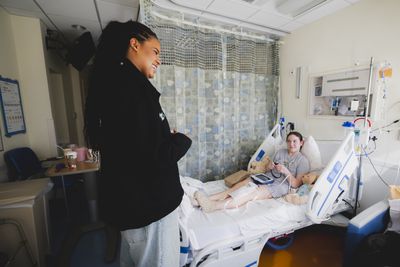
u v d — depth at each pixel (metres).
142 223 0.75
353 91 1.90
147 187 0.75
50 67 2.72
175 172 0.83
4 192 1.41
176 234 0.87
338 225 1.79
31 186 1.51
